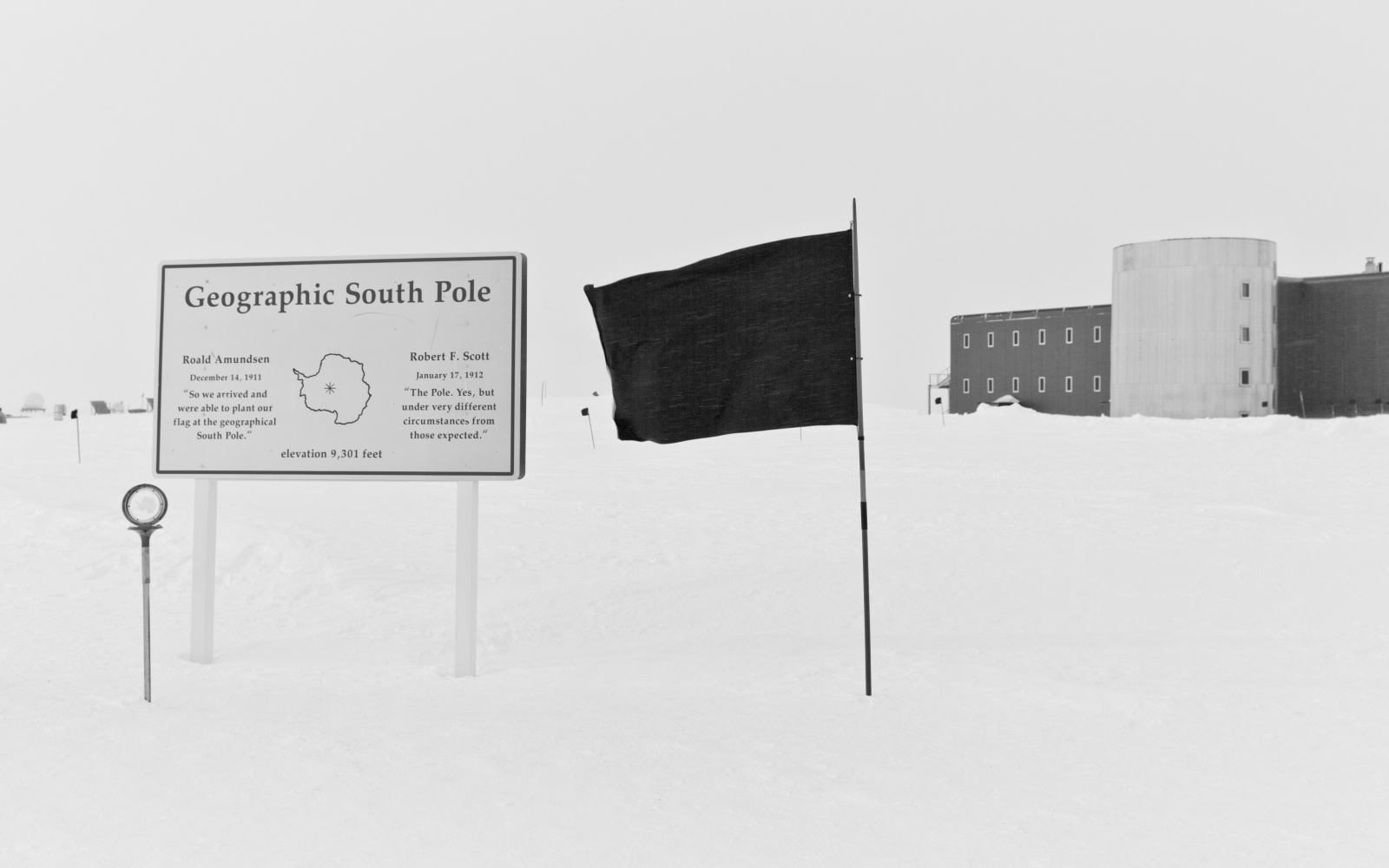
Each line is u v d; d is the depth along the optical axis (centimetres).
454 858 386
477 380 788
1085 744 546
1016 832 416
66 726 565
